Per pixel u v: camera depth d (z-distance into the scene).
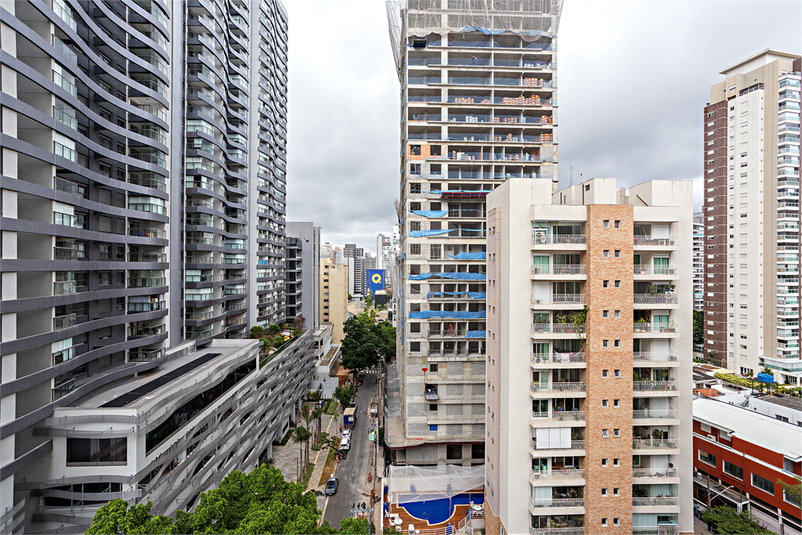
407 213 46.56
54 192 22.70
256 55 60.81
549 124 47.78
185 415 28.78
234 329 51.31
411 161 46.72
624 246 26.86
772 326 72.75
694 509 34.31
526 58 49.00
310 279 84.94
